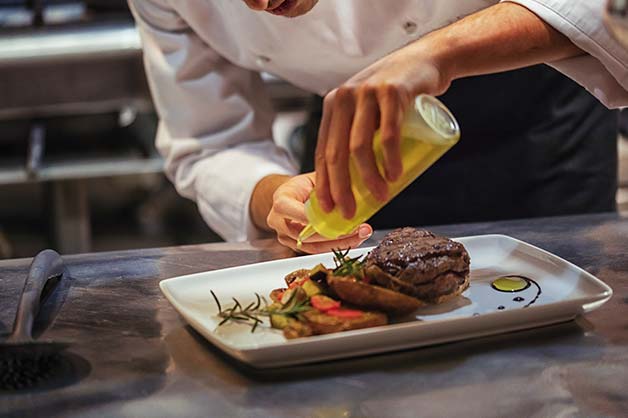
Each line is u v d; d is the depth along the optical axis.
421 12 1.62
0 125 2.93
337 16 1.68
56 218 2.89
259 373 1.05
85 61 2.75
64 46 2.76
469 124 1.90
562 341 1.12
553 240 1.46
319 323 1.09
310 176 1.47
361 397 1.00
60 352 1.12
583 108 1.91
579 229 1.51
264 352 1.03
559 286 1.23
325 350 1.05
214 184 1.77
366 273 1.15
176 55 1.85
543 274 1.27
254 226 1.71
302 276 1.23
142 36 1.89
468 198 1.95
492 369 1.06
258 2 1.33
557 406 0.98
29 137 2.94
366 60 1.75
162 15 1.82
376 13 1.65
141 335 1.16
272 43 1.76
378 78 1.06
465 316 1.09
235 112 1.86
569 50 1.30
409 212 1.96
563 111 1.90
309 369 1.06
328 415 0.97
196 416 0.98
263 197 1.65
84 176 2.76
